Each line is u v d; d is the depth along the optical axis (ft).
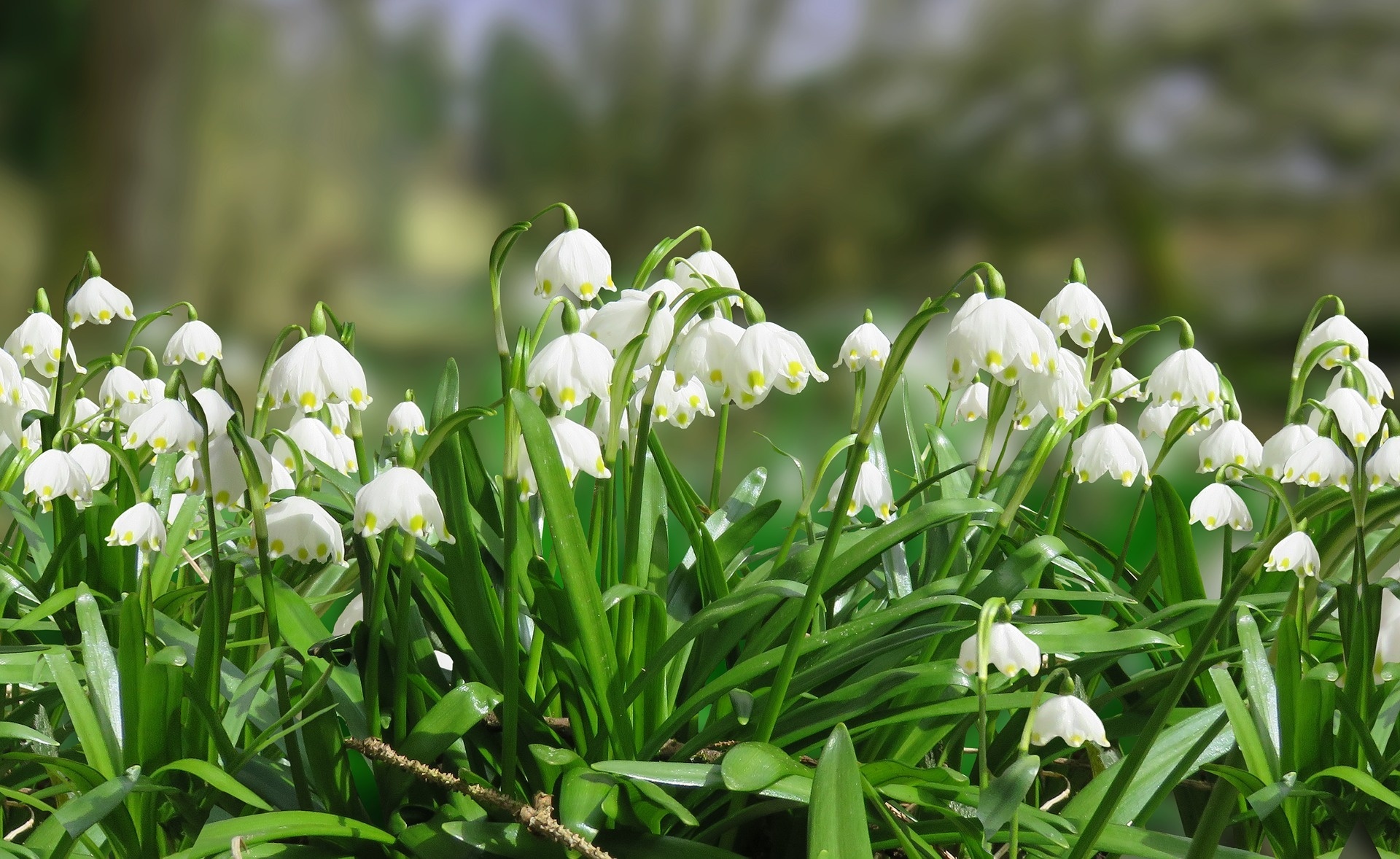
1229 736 3.31
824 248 15.53
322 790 3.23
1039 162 14.87
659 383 3.35
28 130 12.55
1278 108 14.28
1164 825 3.72
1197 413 3.50
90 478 3.48
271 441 3.58
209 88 12.64
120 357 3.61
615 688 3.20
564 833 3.11
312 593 3.65
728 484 7.63
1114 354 3.46
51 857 3.14
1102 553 3.67
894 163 15.26
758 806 3.19
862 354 3.47
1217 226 14.80
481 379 12.05
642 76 16.49
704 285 3.35
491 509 3.39
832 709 3.25
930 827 3.24
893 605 3.38
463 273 16.58
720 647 3.34
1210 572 4.26
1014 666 3.11
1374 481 3.31
